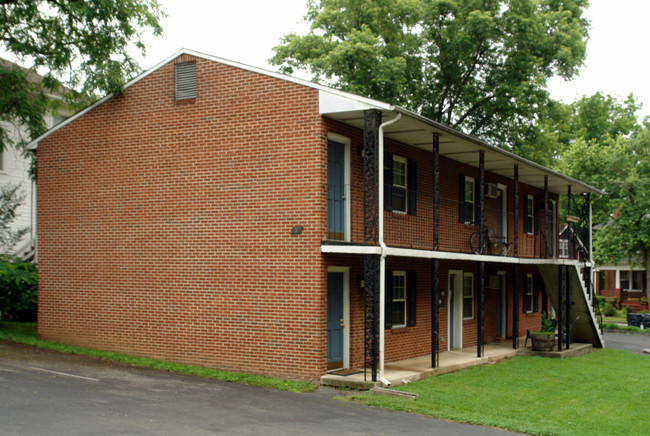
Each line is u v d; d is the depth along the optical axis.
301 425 10.38
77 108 22.14
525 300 26.23
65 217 17.53
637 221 42.06
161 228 16.14
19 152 25.38
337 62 29.03
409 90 33.03
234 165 15.25
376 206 13.85
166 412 10.66
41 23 20.75
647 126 44.28
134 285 16.47
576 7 35.16
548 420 11.90
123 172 16.75
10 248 21.45
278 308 14.52
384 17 31.92
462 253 17.08
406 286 18.30
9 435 8.68
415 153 18.44
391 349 17.39
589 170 43.03
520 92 30.34
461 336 20.98
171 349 15.86
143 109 16.56
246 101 15.19
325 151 14.43
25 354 15.69
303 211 14.36
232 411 11.09
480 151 18.41
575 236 24.11
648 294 45.03
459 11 31.30
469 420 11.40
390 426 10.70
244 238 15.03
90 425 9.47
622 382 16.42
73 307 17.33
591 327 24.00
